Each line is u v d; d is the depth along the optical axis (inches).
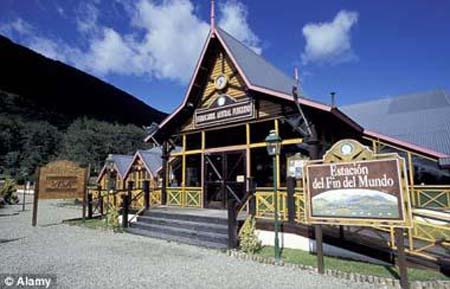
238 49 582.2
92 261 315.9
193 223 434.0
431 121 644.7
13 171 2299.5
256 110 507.5
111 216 522.0
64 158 2107.5
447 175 519.5
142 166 1073.5
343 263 301.0
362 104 846.5
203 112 582.9
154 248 378.0
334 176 282.2
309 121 433.4
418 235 350.9
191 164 698.2
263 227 382.3
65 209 933.2
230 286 244.2
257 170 569.0
